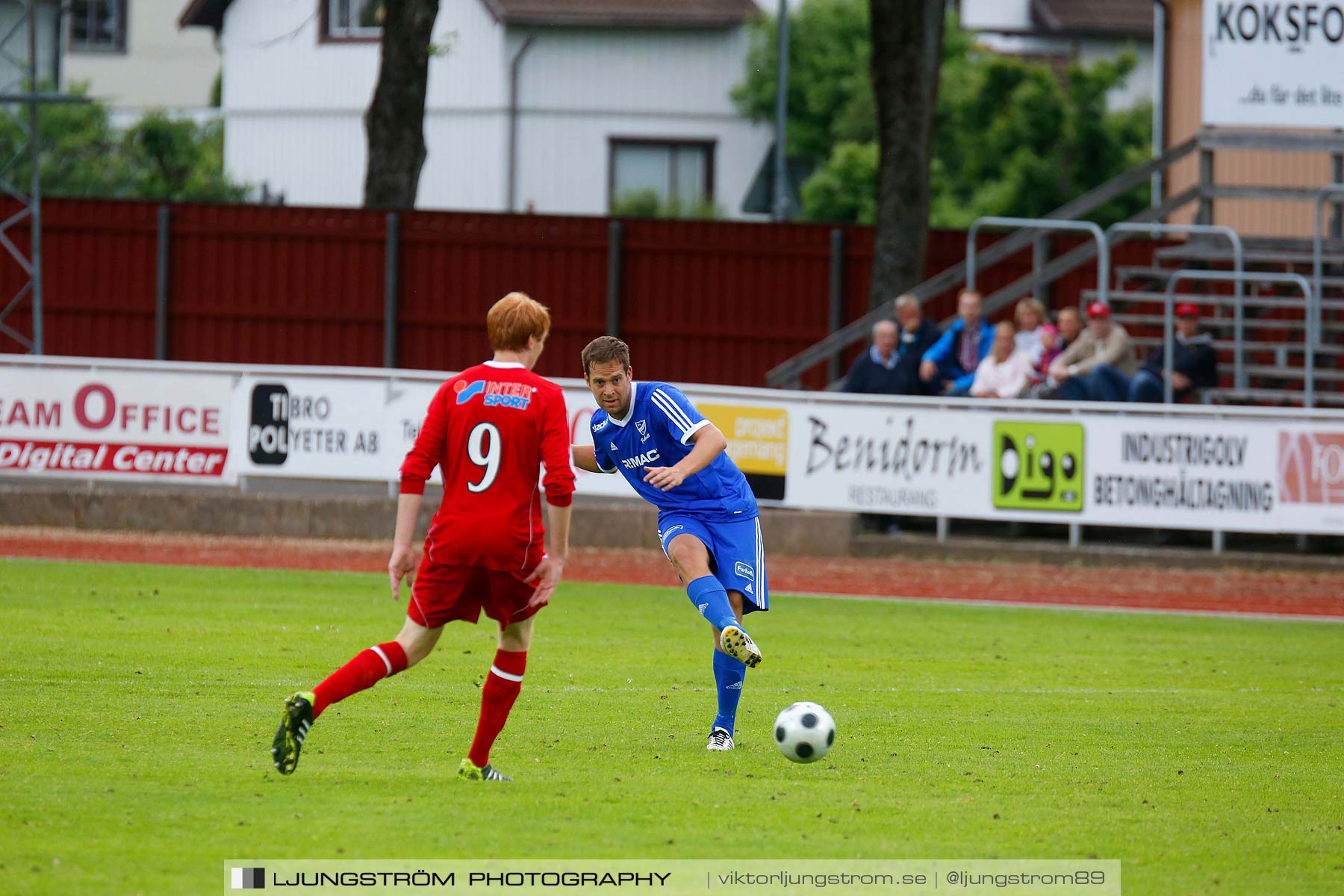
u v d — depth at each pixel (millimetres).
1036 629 44625
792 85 142250
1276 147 75750
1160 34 94812
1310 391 66562
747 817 21688
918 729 29078
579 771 24406
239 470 61750
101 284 86562
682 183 140750
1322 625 47500
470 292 85250
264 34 142000
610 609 46156
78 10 175250
